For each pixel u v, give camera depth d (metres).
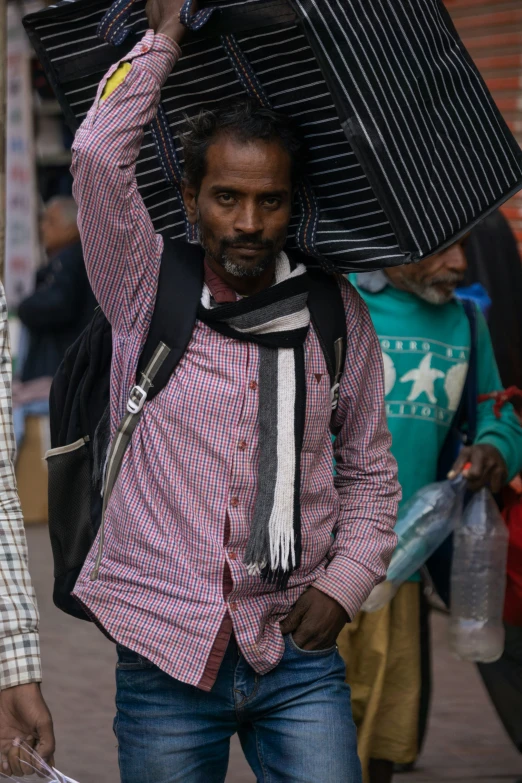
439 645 13.73
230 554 5.67
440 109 6.08
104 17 5.80
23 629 5.22
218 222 5.67
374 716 8.45
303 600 5.97
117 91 5.55
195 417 5.67
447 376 8.62
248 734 6.20
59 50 6.21
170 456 5.71
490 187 6.28
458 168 6.11
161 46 5.65
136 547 5.77
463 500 9.01
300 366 5.83
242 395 5.69
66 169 24.66
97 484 6.25
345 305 6.21
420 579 8.82
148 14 5.91
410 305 8.56
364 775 8.45
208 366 5.69
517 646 9.42
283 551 5.62
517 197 16.34
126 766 5.97
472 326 8.81
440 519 8.50
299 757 5.84
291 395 5.76
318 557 6.06
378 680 8.41
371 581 6.12
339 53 5.60
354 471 6.37
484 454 8.63
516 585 8.99
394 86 5.80
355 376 6.23
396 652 8.62
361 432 6.39
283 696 5.93
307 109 5.93
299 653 5.94
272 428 5.69
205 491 5.67
